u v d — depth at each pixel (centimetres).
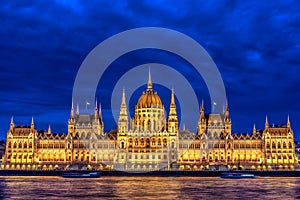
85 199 15675
